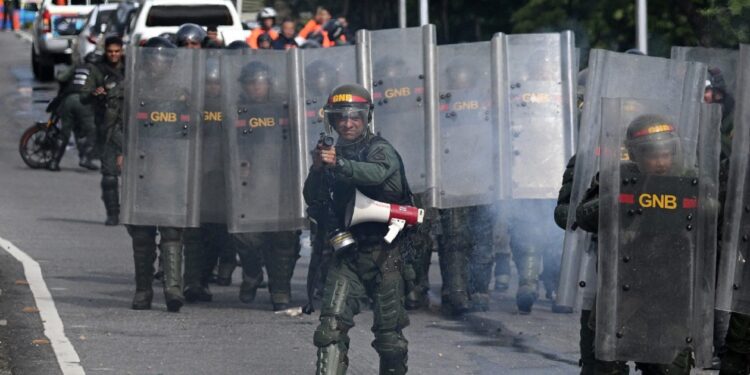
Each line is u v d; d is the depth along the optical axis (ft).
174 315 128.16
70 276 150.82
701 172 71.97
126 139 128.77
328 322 82.48
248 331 120.16
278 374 101.24
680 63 81.25
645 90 81.35
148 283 131.03
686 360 72.43
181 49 129.18
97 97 200.34
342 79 135.33
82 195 241.14
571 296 79.97
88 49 385.09
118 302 134.51
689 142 72.08
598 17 287.69
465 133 136.26
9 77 474.49
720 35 246.68
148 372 100.73
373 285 83.56
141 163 128.98
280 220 130.11
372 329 84.69
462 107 136.36
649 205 70.49
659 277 70.79
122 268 159.53
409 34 136.46
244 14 458.50
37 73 475.31
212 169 131.64
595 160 79.61
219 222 133.28
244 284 137.28
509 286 156.56
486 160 135.74
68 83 278.26
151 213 128.88
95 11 392.88
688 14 272.51
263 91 129.90
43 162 280.72
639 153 70.33
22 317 122.93
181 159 128.98
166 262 129.49
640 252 70.59
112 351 108.47
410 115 136.36
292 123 130.21
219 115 130.52
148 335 116.67
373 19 417.49
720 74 111.65
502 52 136.36
